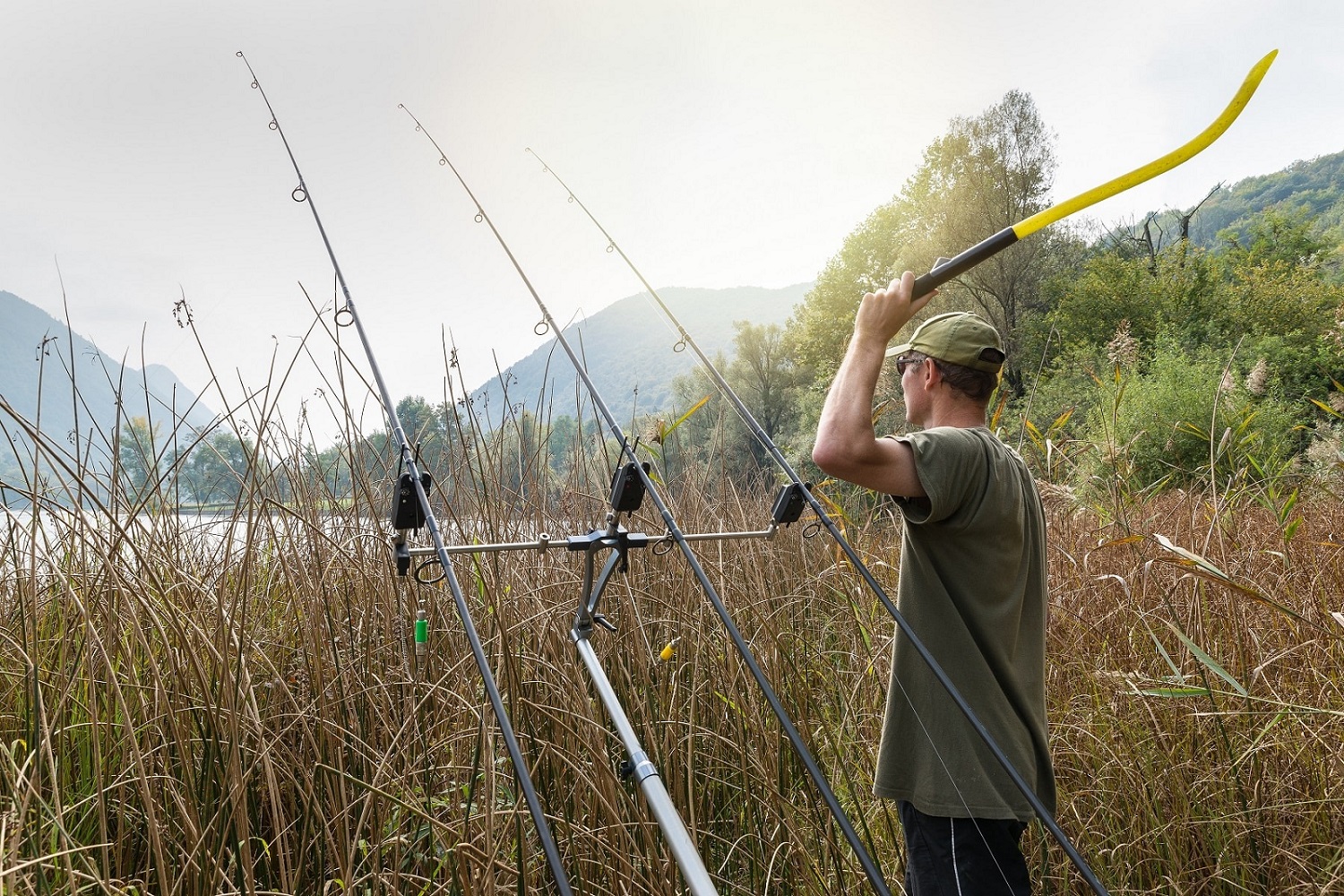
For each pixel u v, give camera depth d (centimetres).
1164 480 329
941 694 158
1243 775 219
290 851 185
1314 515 382
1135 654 269
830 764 257
